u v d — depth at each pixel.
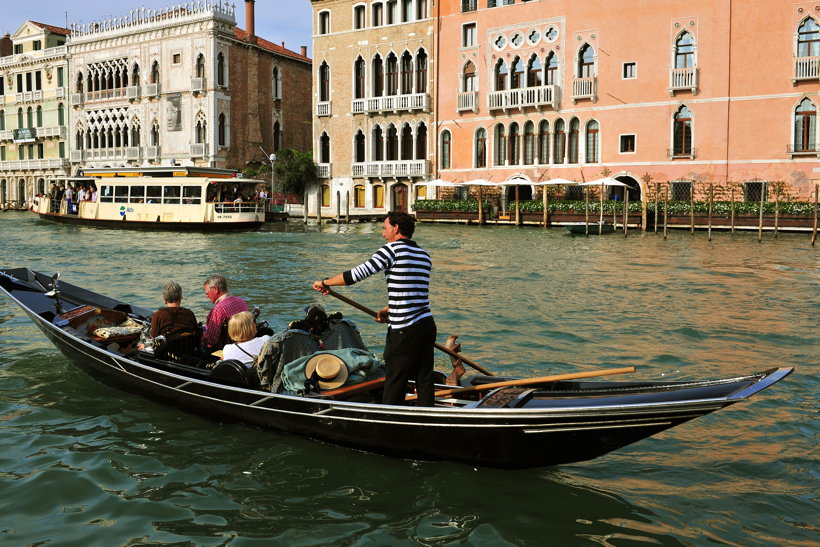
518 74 37.91
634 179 35.03
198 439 6.25
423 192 41.66
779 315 11.75
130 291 14.34
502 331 10.51
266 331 7.34
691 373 8.23
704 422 6.52
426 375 5.45
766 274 16.98
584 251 22.92
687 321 11.25
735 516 4.82
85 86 53.22
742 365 8.58
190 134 47.56
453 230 33.09
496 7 38.03
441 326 10.89
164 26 47.69
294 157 45.31
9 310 11.89
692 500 5.05
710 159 32.66
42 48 55.97
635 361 8.77
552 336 10.17
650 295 13.90
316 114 45.00
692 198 30.03
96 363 7.70
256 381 6.34
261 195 36.47
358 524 4.77
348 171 44.06
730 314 11.84
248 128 49.06
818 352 9.22
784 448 5.92
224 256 21.50
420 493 5.20
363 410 5.57
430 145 40.88
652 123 33.94
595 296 13.77
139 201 32.91
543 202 34.75
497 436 5.23
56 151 56.06
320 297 13.74
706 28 32.31
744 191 32.00
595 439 5.05
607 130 35.12
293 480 5.43
